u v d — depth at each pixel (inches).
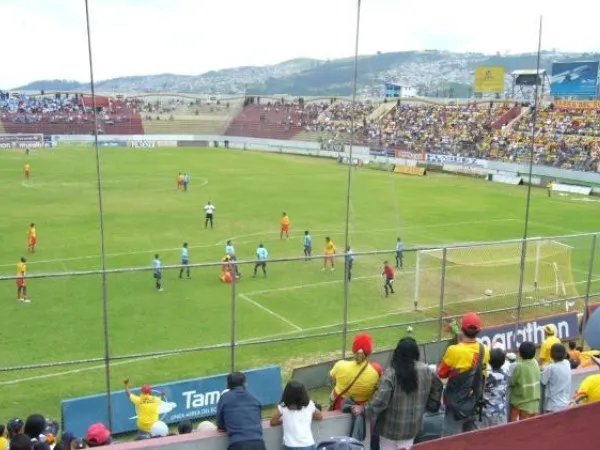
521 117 3125.0
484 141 2989.7
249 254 1333.7
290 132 3897.6
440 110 3624.5
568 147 2662.4
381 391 296.0
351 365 326.0
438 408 311.4
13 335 837.8
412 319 930.1
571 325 829.2
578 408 227.1
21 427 392.2
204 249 1370.6
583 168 2448.3
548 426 223.0
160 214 1742.1
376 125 3654.0
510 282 1096.8
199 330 872.9
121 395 596.7
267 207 1892.2
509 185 2498.8
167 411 613.9
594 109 2984.7
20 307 950.4
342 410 327.3
